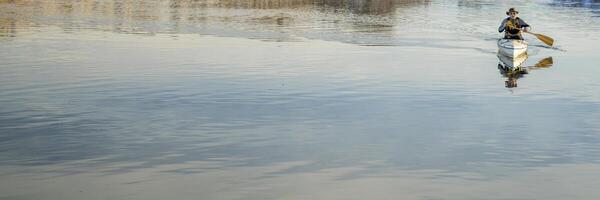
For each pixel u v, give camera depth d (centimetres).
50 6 4272
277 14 4269
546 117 1345
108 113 1310
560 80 1839
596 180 930
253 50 2369
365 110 1387
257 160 1005
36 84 1609
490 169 974
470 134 1188
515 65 2131
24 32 2750
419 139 1148
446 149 1084
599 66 2133
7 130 1158
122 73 1800
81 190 859
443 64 2116
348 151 1063
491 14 4775
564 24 3934
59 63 1955
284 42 2652
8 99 1425
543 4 6144
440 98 1535
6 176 908
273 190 871
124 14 3875
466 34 3195
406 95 1563
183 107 1382
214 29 3150
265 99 1485
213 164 981
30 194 841
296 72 1877
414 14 4634
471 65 2109
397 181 914
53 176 912
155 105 1398
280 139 1133
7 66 1872
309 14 4353
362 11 4822
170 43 2531
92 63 1972
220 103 1431
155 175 925
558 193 874
